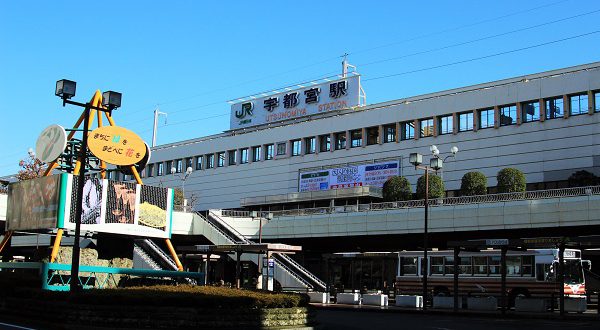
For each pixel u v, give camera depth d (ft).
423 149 223.92
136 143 112.16
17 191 111.75
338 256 139.44
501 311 98.43
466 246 99.76
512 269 116.16
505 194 161.68
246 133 287.89
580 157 185.78
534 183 195.00
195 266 181.98
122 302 61.52
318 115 266.98
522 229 158.30
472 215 164.35
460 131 215.72
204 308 59.77
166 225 117.19
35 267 89.10
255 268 179.73
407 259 132.16
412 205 181.06
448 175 215.51
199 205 301.84
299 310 67.41
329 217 196.65
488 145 207.41
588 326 76.07
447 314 100.99
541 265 112.27
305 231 201.67
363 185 238.27
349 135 247.91
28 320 69.21
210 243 216.95
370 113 241.14
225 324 60.23
